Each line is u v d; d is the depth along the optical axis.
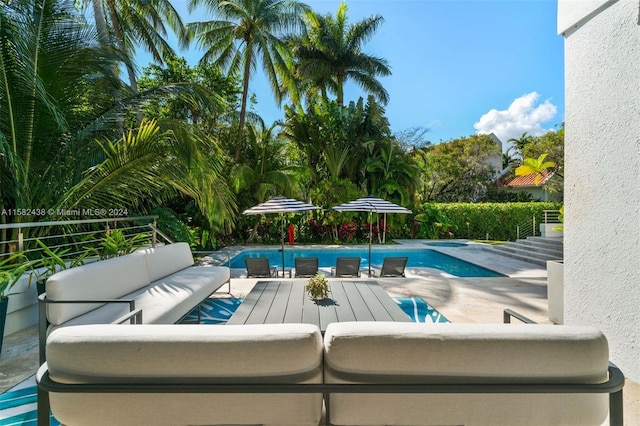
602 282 2.84
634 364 2.57
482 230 16.52
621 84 2.64
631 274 2.58
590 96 2.94
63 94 5.38
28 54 4.68
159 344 1.28
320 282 3.53
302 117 15.92
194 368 1.28
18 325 3.72
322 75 18.41
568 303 3.22
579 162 3.07
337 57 18.62
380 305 3.34
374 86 19.14
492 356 1.27
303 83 18.89
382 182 15.41
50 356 1.29
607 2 2.72
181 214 11.02
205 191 5.55
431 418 1.33
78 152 5.51
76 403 1.32
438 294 5.30
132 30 12.69
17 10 4.77
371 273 7.60
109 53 5.91
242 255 11.61
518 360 1.27
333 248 12.71
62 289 2.86
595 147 2.89
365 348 1.29
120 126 6.18
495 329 1.31
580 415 1.31
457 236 16.73
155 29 13.36
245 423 1.33
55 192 5.21
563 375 1.27
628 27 2.57
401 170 15.66
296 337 1.30
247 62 13.48
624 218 2.63
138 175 5.01
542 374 1.27
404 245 13.76
